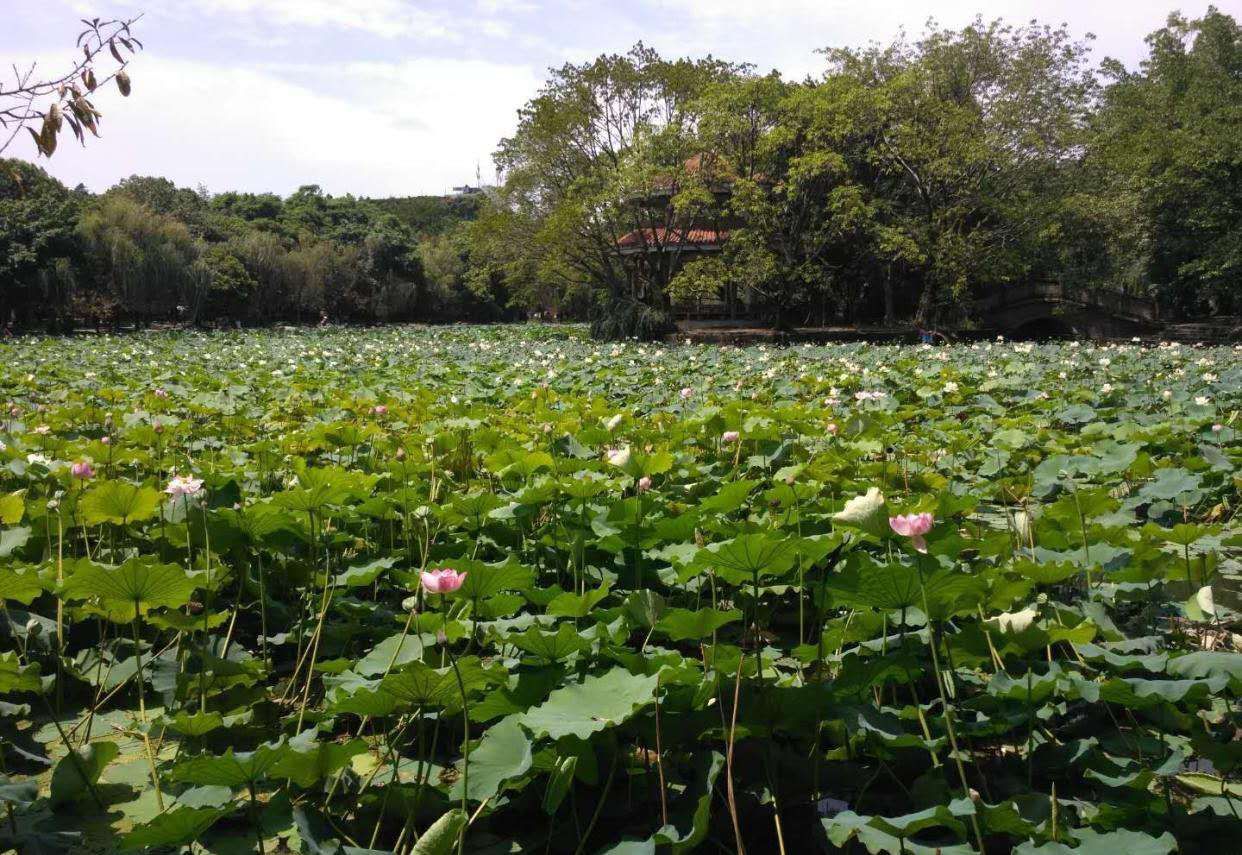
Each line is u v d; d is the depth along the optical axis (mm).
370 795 2951
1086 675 3689
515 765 2691
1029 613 2961
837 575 3107
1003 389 13641
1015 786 2994
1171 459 6945
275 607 4715
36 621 4305
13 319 45906
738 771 3066
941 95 35969
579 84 36969
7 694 3971
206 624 3789
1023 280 42281
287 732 3561
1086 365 17266
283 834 2859
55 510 4891
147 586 3430
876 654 3650
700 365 18047
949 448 7777
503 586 3461
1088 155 36594
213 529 4289
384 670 3410
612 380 14961
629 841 2568
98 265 48344
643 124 35188
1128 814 2715
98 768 3104
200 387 13258
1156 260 42250
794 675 3830
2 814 2900
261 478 6578
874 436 7238
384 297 73500
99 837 2863
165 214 65312
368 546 5695
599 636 3398
